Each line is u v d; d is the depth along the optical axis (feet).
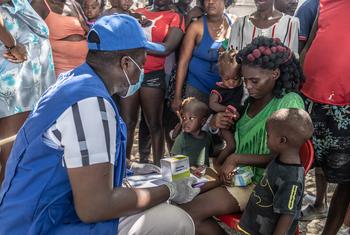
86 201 5.54
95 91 5.69
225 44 10.61
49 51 10.79
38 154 5.68
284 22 9.69
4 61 9.58
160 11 11.75
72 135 5.48
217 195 7.93
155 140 12.50
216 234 8.04
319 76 8.71
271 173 7.12
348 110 8.60
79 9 12.43
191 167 8.70
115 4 12.10
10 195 5.88
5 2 9.57
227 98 9.17
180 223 6.82
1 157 10.13
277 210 6.86
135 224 6.61
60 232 5.77
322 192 11.12
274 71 7.61
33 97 10.28
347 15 8.53
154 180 7.48
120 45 5.89
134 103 12.07
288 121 6.84
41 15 11.87
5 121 10.02
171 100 12.05
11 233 5.82
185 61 11.30
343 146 8.84
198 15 11.64
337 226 9.34
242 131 8.30
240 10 25.31
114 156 5.74
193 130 8.94
